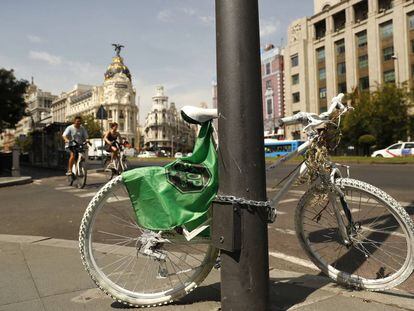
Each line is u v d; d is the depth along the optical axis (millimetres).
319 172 2936
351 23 48312
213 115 2609
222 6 2395
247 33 2371
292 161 2994
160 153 89500
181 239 2635
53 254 4016
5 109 28875
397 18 42844
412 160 21078
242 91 2363
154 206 2568
